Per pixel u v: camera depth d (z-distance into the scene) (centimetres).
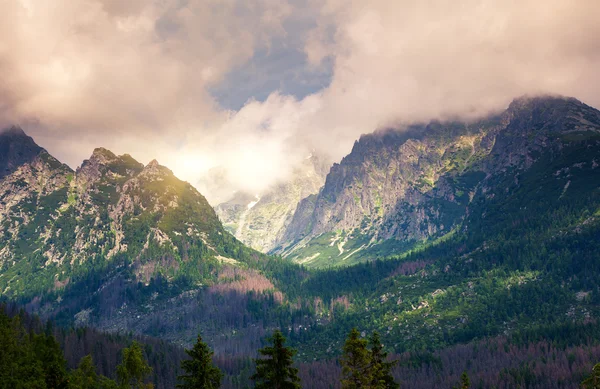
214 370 11738
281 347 11038
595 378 13988
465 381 14875
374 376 12175
